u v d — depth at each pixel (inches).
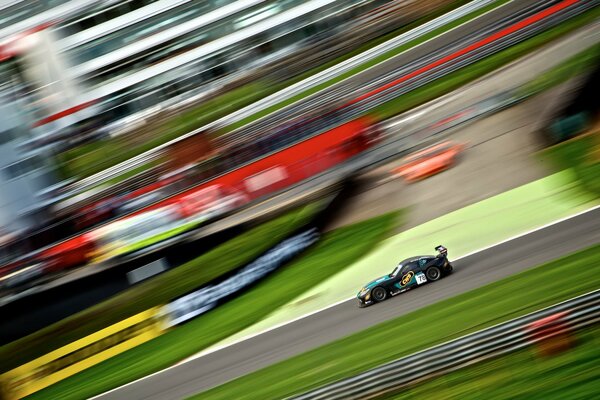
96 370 1674.5
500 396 967.6
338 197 1942.7
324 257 1717.5
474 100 2190.0
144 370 1571.1
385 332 1253.7
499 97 2070.6
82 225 2217.0
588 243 1298.0
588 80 1855.3
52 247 2174.0
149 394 1449.3
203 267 1950.1
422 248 1582.2
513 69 2245.3
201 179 2177.7
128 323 1715.1
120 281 1993.1
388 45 2704.2
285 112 2554.1
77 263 2135.8
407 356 1052.5
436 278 1368.1
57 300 1980.8
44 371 1720.0
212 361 1469.0
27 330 1975.9
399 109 2326.5
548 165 1706.4
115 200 2256.4
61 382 1699.1
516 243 1416.1
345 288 1535.4
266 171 2161.7
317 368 1237.1
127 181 2389.3
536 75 2128.4
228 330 1574.8
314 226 1819.6
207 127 2696.9
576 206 1473.9
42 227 2438.5
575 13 2357.3
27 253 2217.0
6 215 2738.7
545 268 1262.3
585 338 1004.6
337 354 1253.1
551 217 1470.2
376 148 2150.6
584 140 1731.1
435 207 1747.0
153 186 2261.3
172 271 1967.3
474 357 1038.4
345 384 1069.1
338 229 1828.2
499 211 1600.6
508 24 2422.5
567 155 1704.0
